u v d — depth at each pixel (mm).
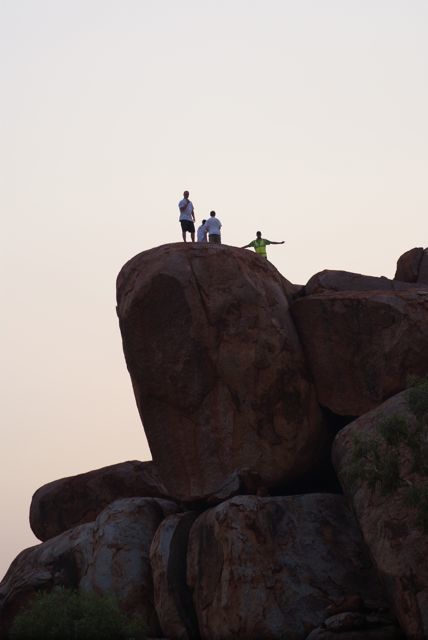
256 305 70750
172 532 68312
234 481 68562
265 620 59875
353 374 69312
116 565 71062
